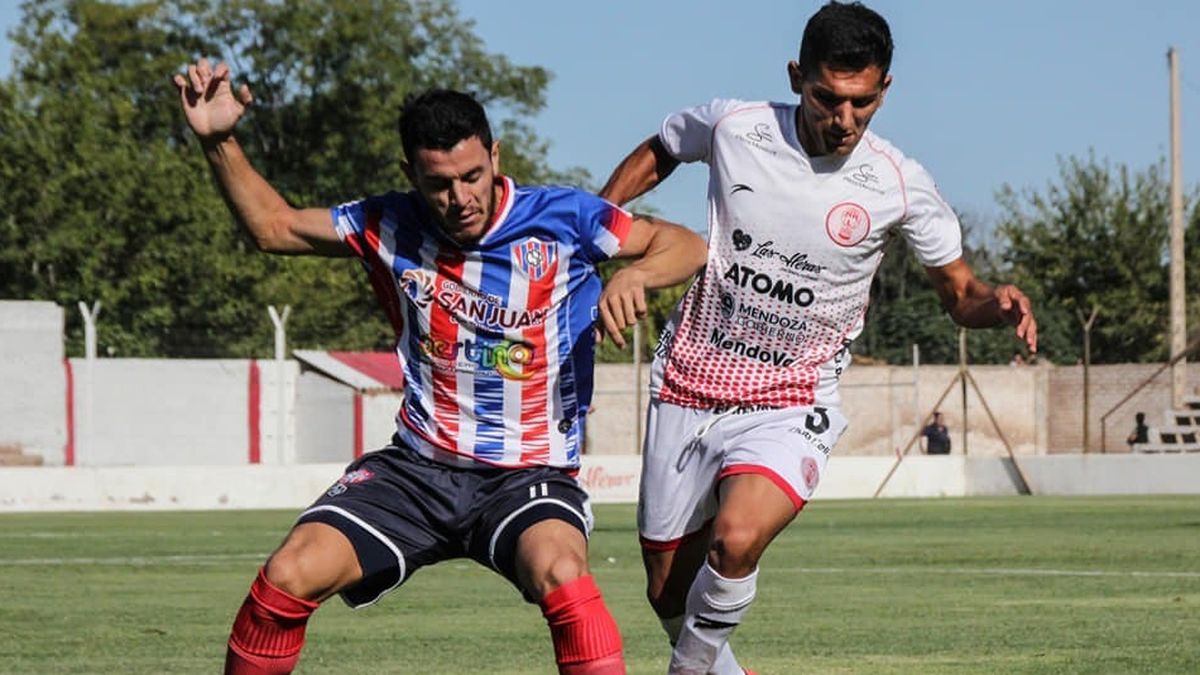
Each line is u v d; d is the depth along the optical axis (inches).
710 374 701.3
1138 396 4623.5
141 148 6082.7
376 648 910.4
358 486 578.2
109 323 4862.2
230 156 583.8
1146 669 800.3
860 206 681.0
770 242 686.5
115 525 2348.7
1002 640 924.0
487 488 580.7
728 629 657.6
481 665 839.7
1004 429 4694.9
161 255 4955.7
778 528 650.2
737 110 701.9
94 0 6387.8
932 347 5610.2
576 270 581.0
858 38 640.4
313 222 584.7
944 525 2210.9
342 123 6378.0
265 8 6348.4
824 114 652.1
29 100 5123.0
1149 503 2871.6
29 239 4837.6
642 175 734.5
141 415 3747.5
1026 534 1975.9
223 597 1243.8
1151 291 6353.3
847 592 1238.9
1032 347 664.4
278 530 2203.5
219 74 576.4
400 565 571.5
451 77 6702.8
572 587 535.2
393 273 581.0
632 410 4421.8
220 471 3024.1
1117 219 6333.7
